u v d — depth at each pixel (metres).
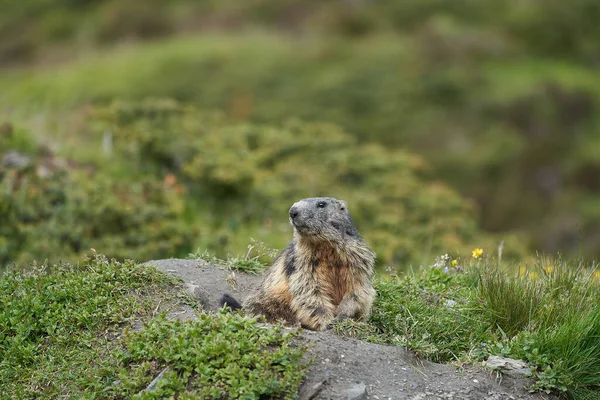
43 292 10.32
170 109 24.61
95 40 51.19
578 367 9.55
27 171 19.27
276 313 10.27
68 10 56.09
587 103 42.69
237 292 11.39
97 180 19.97
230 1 54.38
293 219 9.73
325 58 43.94
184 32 51.75
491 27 49.72
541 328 10.13
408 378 9.07
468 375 9.36
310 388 8.50
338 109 40.16
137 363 9.02
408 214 22.55
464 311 10.63
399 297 10.91
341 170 24.03
